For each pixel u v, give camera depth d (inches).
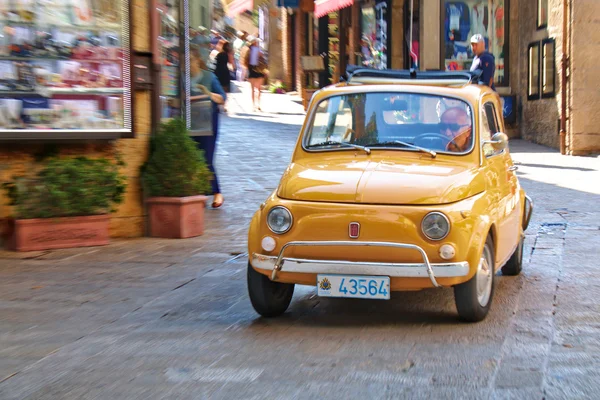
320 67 1210.6
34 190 400.2
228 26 1652.3
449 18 890.1
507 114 920.9
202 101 512.4
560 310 292.0
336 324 277.6
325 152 301.0
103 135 415.8
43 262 377.4
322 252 259.9
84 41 412.2
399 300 311.7
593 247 406.6
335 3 978.7
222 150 789.9
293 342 255.4
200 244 420.8
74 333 268.2
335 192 263.4
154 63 441.4
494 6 899.4
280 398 206.4
